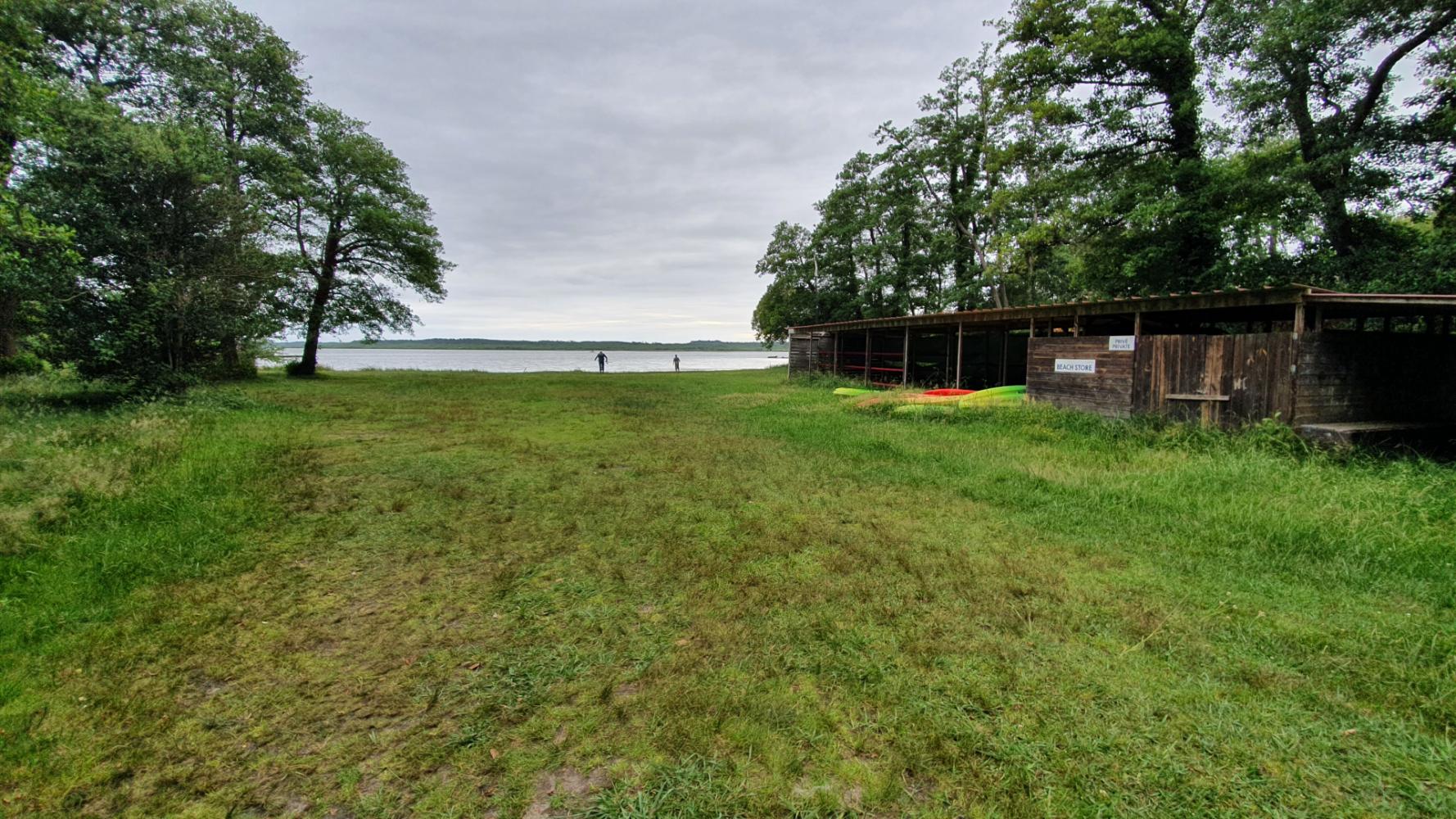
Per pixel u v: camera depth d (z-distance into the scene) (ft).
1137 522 16.84
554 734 8.03
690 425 38.52
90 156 35.99
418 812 6.66
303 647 10.32
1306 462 22.18
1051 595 12.17
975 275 88.43
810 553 14.90
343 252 77.46
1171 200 44.88
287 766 7.40
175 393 40.55
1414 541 14.23
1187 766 7.25
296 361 87.66
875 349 78.69
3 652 9.78
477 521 17.66
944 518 17.75
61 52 48.67
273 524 16.93
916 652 9.98
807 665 9.64
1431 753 7.41
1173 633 10.53
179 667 9.58
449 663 9.85
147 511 16.80
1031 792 6.88
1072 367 35.68
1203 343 28.99
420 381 79.51
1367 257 40.96
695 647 10.28
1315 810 6.55
